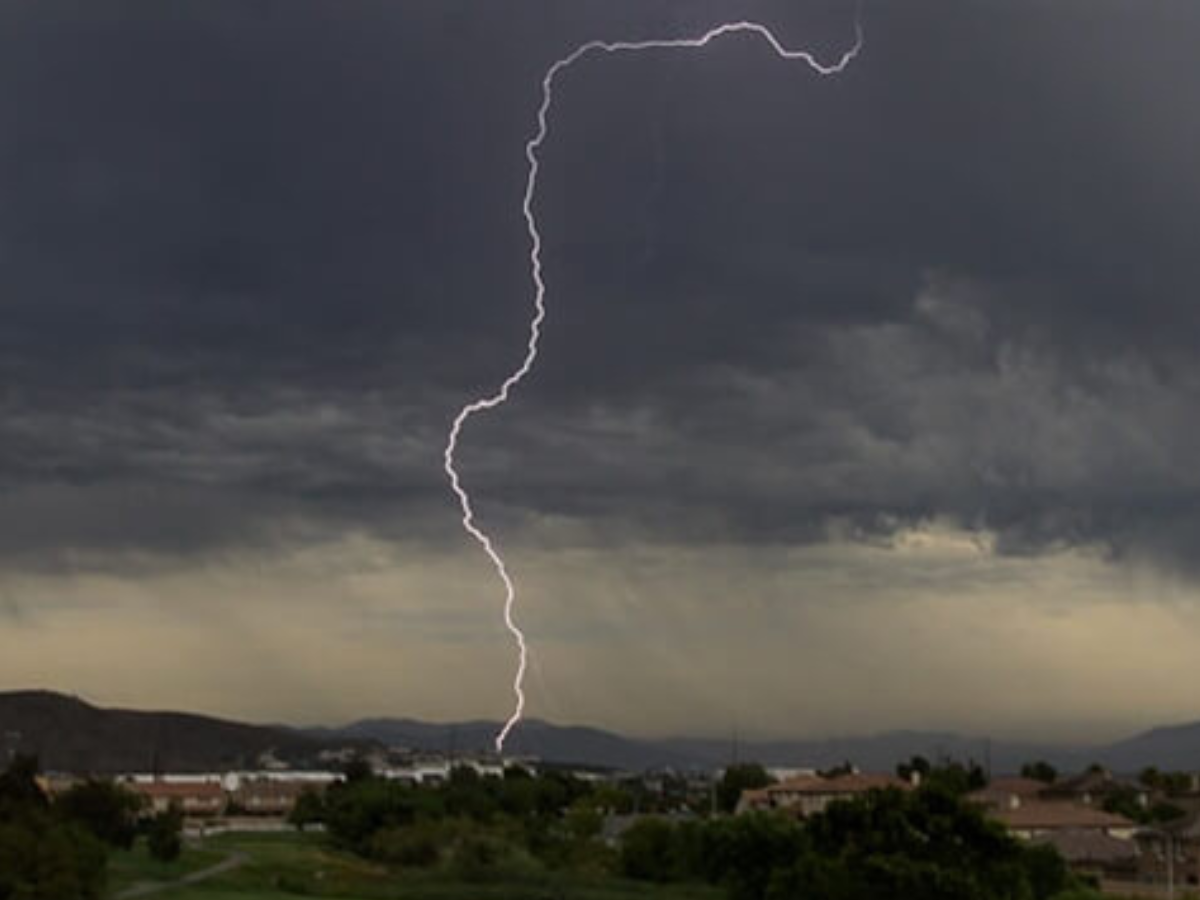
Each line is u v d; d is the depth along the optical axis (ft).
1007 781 633.20
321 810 540.93
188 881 368.68
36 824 317.63
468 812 462.60
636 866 386.32
